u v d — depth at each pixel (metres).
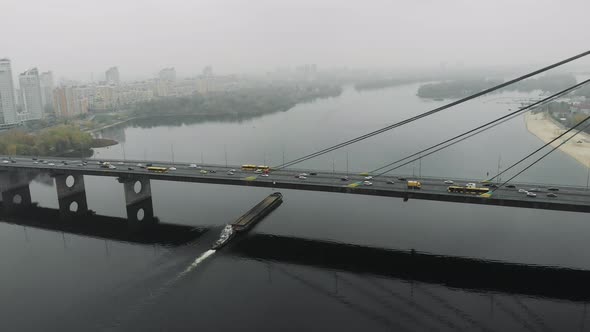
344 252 107.00
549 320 78.94
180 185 170.50
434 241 112.50
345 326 77.50
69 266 103.12
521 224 122.88
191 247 111.50
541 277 93.62
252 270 98.44
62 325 79.12
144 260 105.06
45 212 150.25
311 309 82.81
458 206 138.62
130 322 79.62
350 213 133.62
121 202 156.00
